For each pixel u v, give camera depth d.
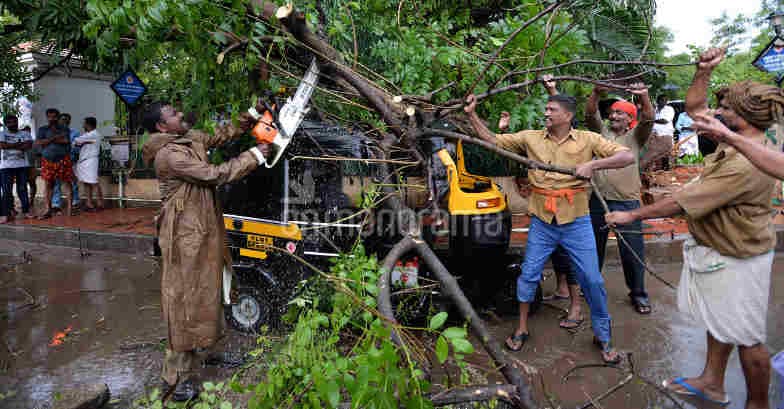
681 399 3.25
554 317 4.81
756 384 2.92
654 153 4.95
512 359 2.71
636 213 2.98
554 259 4.80
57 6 3.96
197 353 3.72
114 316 5.02
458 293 2.59
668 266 6.54
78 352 4.19
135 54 3.33
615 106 4.59
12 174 9.48
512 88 3.31
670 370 3.70
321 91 3.43
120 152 11.06
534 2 3.85
